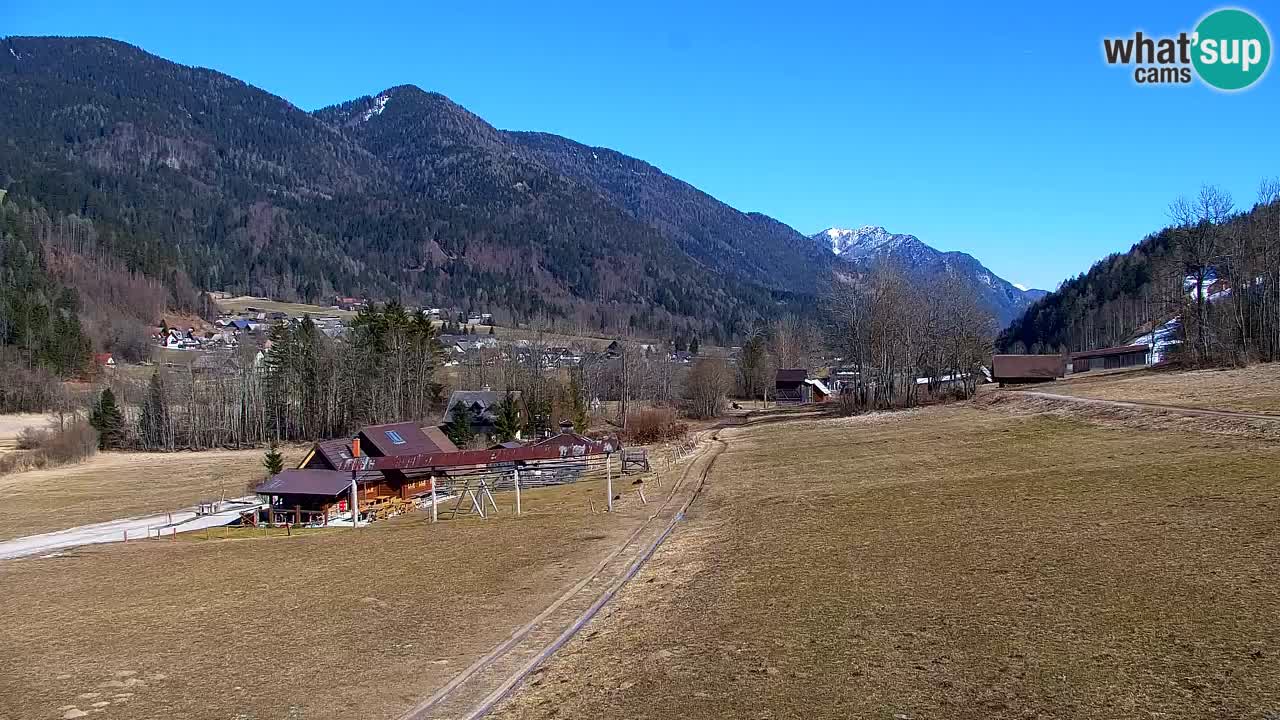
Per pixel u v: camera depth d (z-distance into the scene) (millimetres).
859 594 23297
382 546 41875
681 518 41531
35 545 52875
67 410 121438
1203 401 54156
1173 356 95562
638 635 22531
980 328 99375
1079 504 31156
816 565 27188
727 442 79625
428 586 31656
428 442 72250
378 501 61750
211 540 49938
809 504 39094
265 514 59688
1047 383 100375
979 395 86562
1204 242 85688
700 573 28594
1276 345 76062
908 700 16172
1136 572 22047
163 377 120938
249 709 20328
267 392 120625
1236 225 85438
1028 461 44031
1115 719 14453
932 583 23453
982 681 16594
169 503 70875
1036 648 17844
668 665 19781
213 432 115938
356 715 19438
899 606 21797
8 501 73688
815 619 21625
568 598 28234
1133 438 46406
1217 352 83125
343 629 26594
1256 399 51438
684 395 137750
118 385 136625
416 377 123125
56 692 22344
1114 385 73750
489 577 32406
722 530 36156
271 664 23625
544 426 102375
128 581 37500
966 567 24625
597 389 140500
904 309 98188
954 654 18109
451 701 19703
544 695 19188
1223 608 18703
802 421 93688
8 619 31422
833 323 125750
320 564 38062
